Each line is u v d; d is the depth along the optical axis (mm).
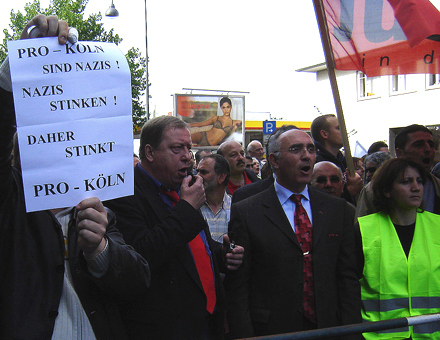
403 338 2328
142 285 1685
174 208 2021
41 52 1422
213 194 3799
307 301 2244
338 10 3652
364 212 2908
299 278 2229
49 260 1499
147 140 2203
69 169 1423
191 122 21562
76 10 18562
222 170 3764
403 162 2449
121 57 1546
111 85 1509
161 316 1967
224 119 21953
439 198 3039
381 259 2408
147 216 2078
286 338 1664
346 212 2457
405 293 2367
